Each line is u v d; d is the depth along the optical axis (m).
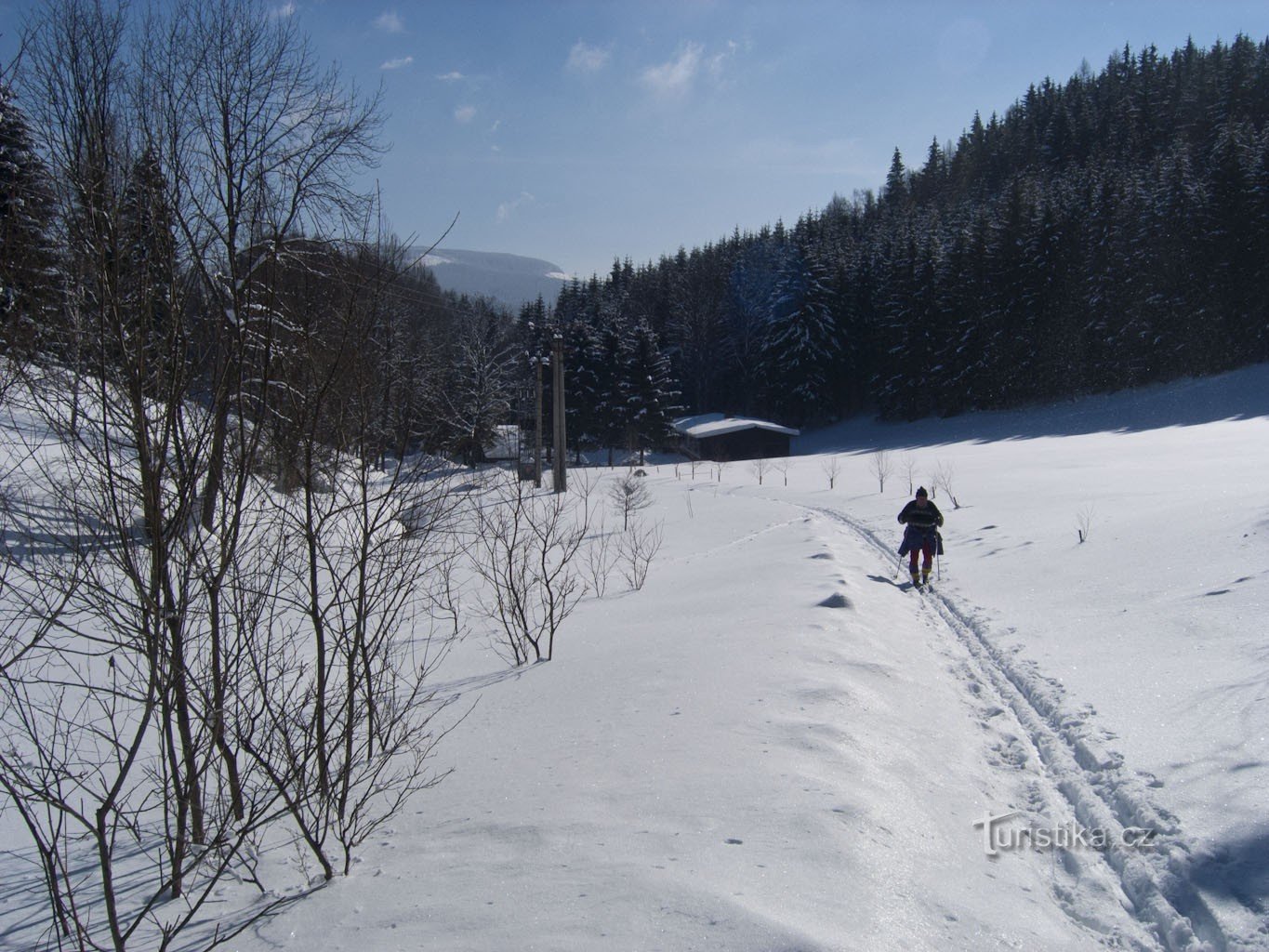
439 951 2.84
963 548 13.45
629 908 3.01
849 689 5.73
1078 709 5.52
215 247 3.67
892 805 4.00
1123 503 14.99
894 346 62.03
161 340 3.33
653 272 100.69
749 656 6.85
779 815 3.75
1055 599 8.84
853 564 12.69
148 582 3.44
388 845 4.03
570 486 35.22
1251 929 2.96
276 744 3.97
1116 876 3.59
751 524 20.12
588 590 13.18
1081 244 54.41
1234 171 50.09
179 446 3.36
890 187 109.50
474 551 14.68
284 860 3.99
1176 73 90.38
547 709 6.20
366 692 4.18
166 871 3.87
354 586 5.05
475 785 4.71
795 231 92.94
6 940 3.21
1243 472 17.95
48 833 3.77
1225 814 3.77
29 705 3.43
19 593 3.21
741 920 2.85
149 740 5.16
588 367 64.88
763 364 68.75
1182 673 5.80
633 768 4.59
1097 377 52.94
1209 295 50.19
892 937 2.86
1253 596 7.02
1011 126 101.06
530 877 3.38
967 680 6.75
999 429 52.50
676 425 66.31
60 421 3.17
